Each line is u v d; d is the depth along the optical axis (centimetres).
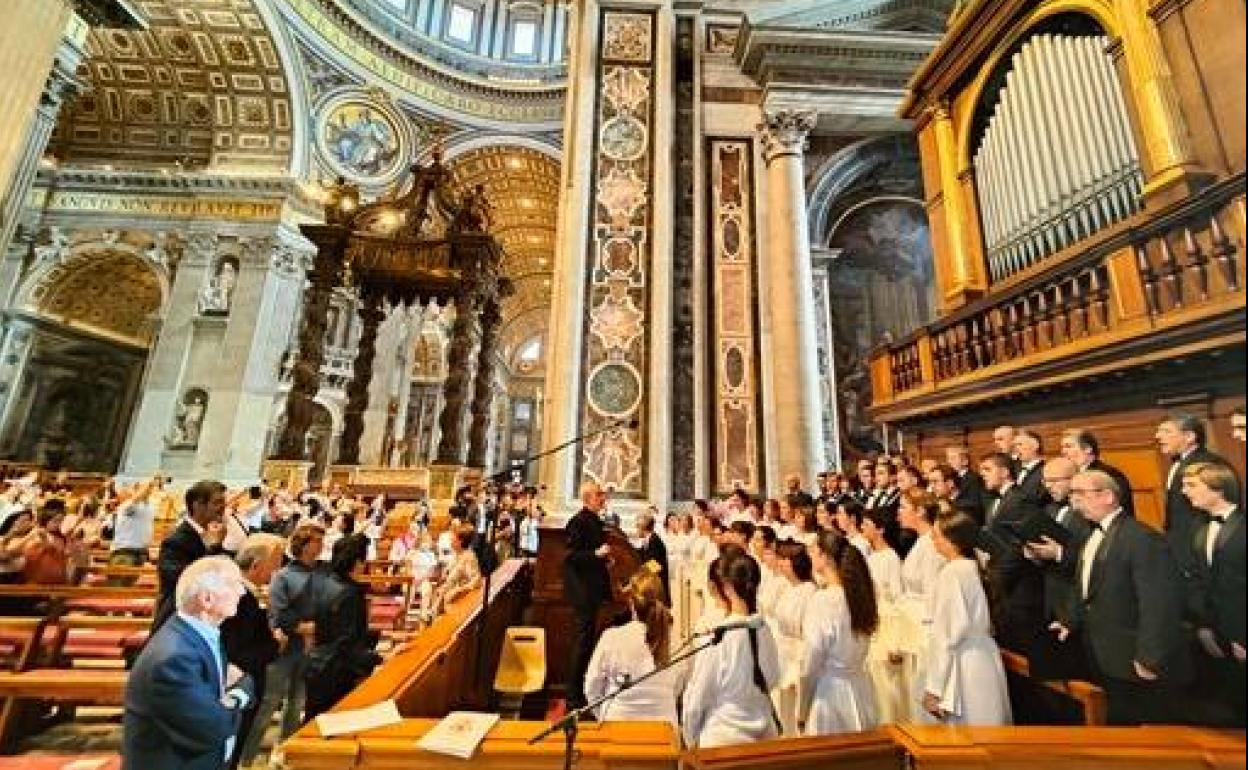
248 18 1731
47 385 1867
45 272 1823
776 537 409
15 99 655
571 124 986
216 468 1650
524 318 3775
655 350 863
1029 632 257
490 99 2295
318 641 320
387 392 2142
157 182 1858
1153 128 302
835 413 923
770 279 930
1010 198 470
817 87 973
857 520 425
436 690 289
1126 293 282
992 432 449
